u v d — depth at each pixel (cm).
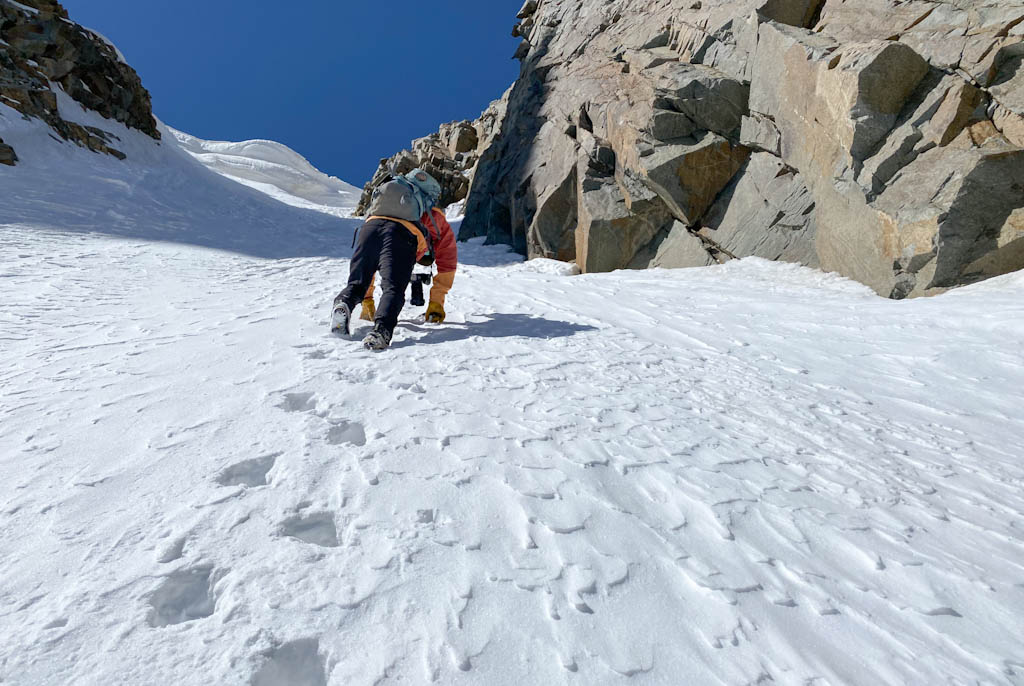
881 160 718
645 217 1021
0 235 766
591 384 301
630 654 124
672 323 482
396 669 115
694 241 966
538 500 181
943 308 502
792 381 342
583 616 133
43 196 1083
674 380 322
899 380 356
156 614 129
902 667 127
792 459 230
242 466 192
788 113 872
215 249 925
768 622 137
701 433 247
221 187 1769
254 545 149
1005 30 693
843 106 754
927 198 659
